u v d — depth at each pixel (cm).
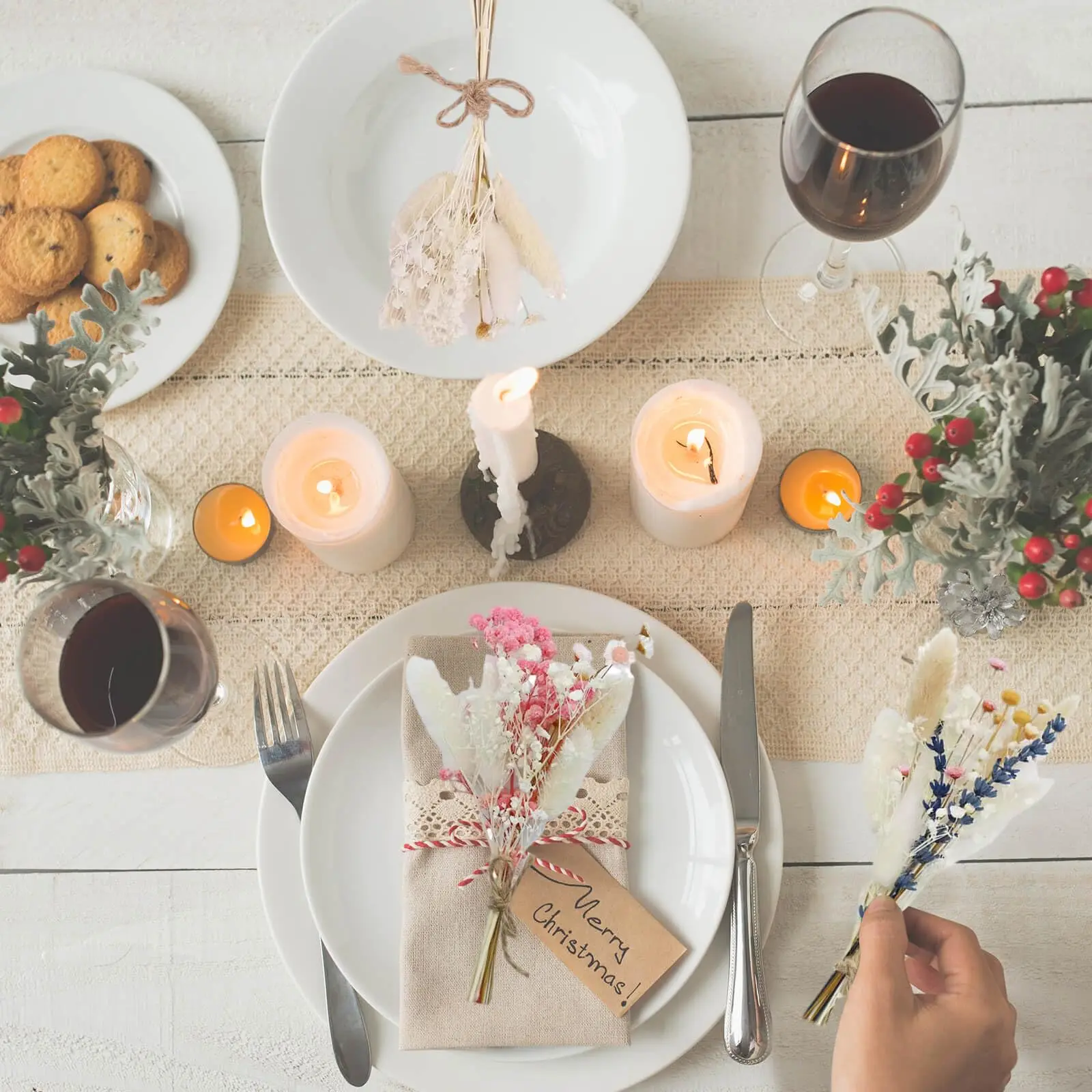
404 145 88
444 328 80
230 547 87
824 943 83
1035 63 89
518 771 77
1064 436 72
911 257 88
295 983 81
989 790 73
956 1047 73
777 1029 82
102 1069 83
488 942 77
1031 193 88
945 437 73
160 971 84
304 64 87
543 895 79
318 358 88
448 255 79
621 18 86
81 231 84
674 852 81
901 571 75
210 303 87
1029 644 84
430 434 88
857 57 79
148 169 88
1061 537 73
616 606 84
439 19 87
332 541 79
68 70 89
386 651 84
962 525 75
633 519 87
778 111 90
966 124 89
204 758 85
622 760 81
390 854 82
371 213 88
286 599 87
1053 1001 82
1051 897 83
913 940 78
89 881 85
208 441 88
